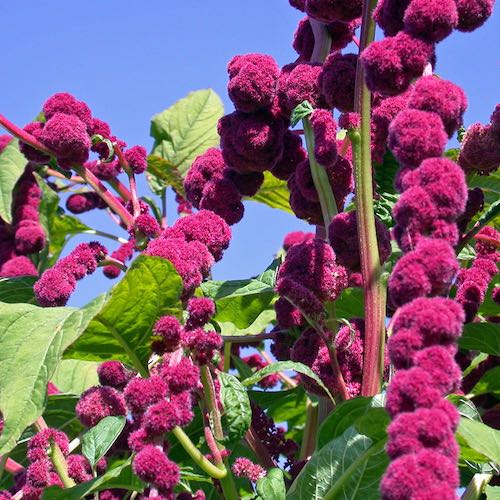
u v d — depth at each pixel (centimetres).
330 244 78
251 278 98
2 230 130
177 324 67
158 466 59
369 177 74
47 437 74
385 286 74
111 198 96
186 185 89
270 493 67
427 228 56
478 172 80
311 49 92
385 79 66
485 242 89
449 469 45
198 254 75
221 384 68
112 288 70
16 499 73
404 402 49
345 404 71
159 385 63
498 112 77
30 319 70
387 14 75
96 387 74
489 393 94
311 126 81
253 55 84
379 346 72
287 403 116
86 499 82
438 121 60
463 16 74
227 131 85
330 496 70
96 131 98
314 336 78
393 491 45
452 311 52
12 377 66
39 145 92
